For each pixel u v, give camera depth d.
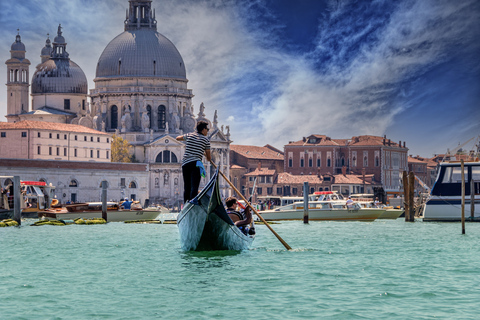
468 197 88.25
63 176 170.50
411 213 89.38
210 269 35.38
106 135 197.50
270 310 26.16
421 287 30.45
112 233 65.38
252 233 45.16
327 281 31.89
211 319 24.95
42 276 33.78
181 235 41.34
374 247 47.53
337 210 91.38
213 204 38.72
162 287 30.55
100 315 25.59
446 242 52.72
